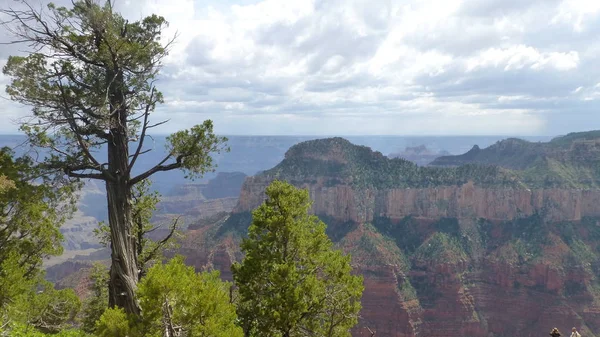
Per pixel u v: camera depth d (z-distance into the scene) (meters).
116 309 19.33
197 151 26.30
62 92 23.56
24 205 25.66
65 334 25.78
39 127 25.00
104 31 24.69
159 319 18.77
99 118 24.88
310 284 27.56
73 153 26.44
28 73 24.09
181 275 19.45
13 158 25.38
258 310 28.19
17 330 22.23
